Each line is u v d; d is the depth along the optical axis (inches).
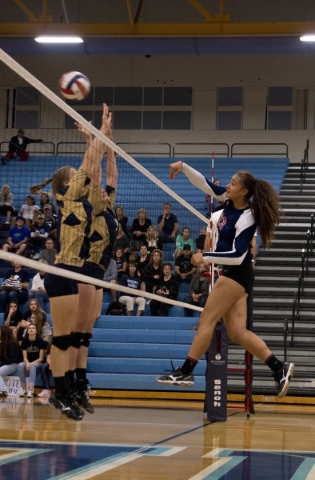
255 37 789.2
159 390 519.2
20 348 517.3
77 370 260.1
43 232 609.6
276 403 508.1
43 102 1007.0
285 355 517.0
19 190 788.0
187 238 584.4
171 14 957.8
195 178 233.5
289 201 772.0
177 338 548.4
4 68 1008.9
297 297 611.5
